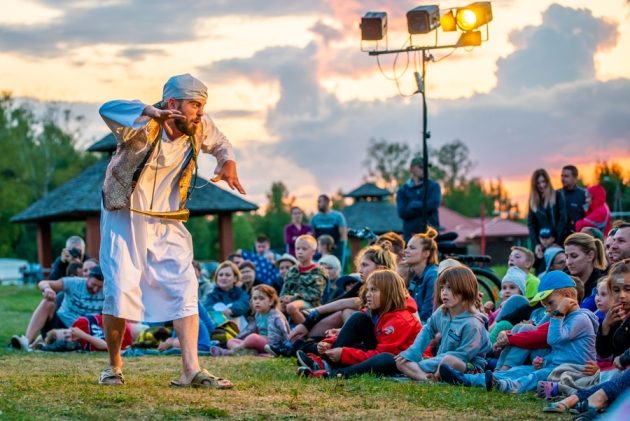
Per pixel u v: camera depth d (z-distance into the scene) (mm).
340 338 8047
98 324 10859
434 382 7254
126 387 6406
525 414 5730
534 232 13016
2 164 76750
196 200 30438
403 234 14102
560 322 7008
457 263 9328
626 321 6375
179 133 6512
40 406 5629
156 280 6457
